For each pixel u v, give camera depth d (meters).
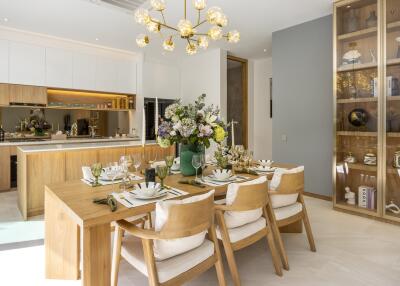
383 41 3.33
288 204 2.49
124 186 2.08
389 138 3.37
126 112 6.73
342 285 2.05
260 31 4.80
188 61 6.59
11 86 4.81
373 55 3.49
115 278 1.87
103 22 4.32
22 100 4.93
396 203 3.35
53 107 5.46
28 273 2.23
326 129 4.22
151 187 1.91
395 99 3.29
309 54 4.38
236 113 6.94
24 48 4.87
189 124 2.35
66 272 2.16
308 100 4.42
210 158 3.48
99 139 5.77
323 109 4.24
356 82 3.65
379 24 3.35
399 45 3.28
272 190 2.34
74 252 2.15
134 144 4.55
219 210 1.91
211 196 1.67
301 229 3.04
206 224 1.62
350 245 2.73
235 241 1.95
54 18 4.16
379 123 3.38
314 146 4.39
